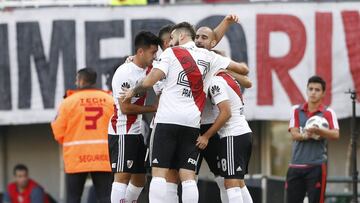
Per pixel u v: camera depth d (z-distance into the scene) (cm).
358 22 4122
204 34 2948
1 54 4131
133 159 3027
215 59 2897
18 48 4131
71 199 3556
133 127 3022
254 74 4122
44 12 4134
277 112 4119
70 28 4134
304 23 4122
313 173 3503
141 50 2972
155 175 2825
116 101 3017
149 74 2814
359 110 4106
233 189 2928
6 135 4400
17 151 4406
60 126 3516
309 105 3544
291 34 4119
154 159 2830
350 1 4122
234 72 3039
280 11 4122
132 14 4125
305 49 4119
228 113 2856
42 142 4416
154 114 3047
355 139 3709
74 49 4134
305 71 4119
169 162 2830
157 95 2991
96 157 3509
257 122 4384
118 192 3025
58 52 4138
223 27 3017
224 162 2939
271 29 4119
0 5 4150
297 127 3534
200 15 4116
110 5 4131
